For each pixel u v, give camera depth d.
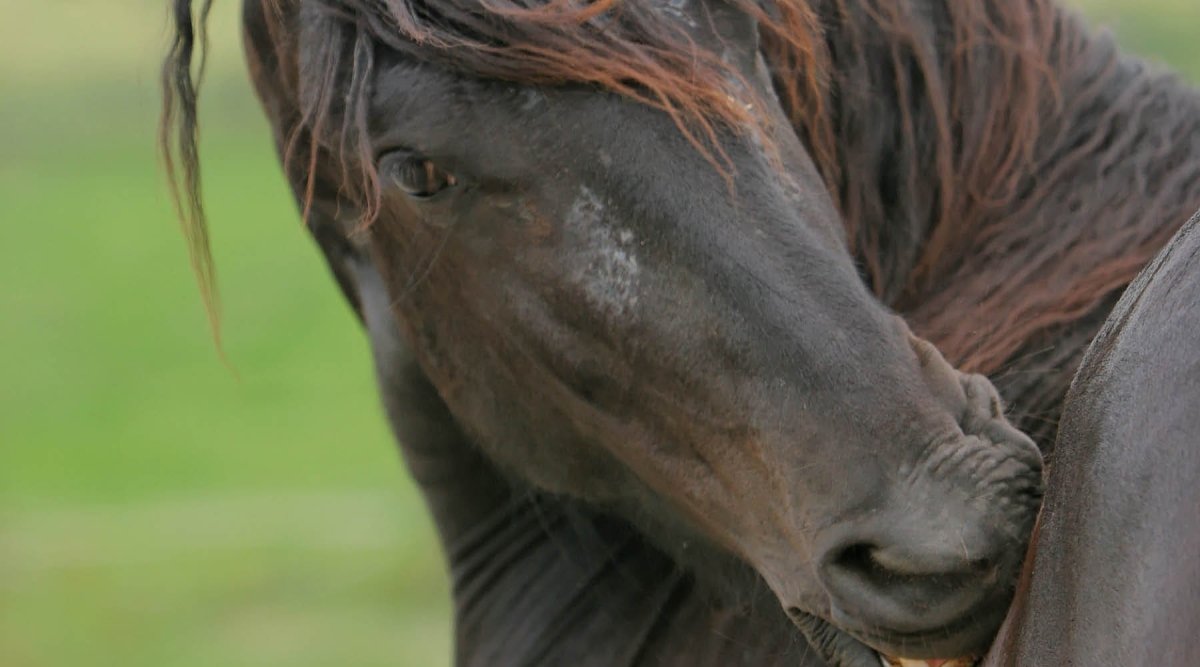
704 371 3.94
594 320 4.07
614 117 3.95
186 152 4.50
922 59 4.77
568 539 5.21
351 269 5.23
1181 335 3.34
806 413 3.78
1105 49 4.95
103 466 20.58
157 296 30.22
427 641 13.61
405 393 5.21
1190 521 3.14
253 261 31.64
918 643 3.73
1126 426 3.33
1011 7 4.85
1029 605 3.45
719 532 4.22
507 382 4.57
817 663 4.70
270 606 14.80
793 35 4.29
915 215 4.79
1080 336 4.39
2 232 34.84
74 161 41.22
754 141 4.00
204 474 20.05
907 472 3.68
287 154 4.81
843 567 3.76
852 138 4.77
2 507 18.64
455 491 5.41
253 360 26.20
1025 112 4.76
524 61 3.90
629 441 4.28
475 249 4.21
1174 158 4.63
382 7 4.07
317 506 18.09
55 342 27.48
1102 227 4.56
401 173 4.15
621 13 3.95
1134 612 3.15
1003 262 4.63
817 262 3.90
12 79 43.34
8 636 14.02
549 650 5.30
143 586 15.35
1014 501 3.63
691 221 3.90
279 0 4.50
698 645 4.98
